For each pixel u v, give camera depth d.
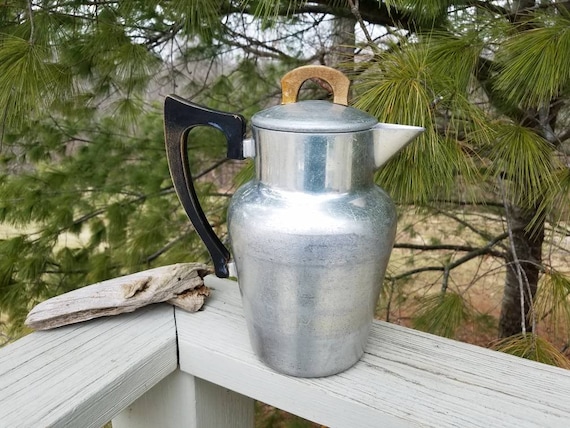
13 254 1.55
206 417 0.58
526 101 0.86
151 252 1.66
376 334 0.55
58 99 1.12
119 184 1.78
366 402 0.44
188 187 0.48
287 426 1.34
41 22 1.03
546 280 0.96
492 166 0.81
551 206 0.85
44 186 1.75
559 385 0.46
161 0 1.10
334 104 0.45
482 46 0.78
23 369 0.46
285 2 0.99
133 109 1.42
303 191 0.41
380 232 0.42
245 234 0.42
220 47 1.58
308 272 0.40
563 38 0.69
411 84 0.66
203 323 0.57
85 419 0.43
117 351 0.50
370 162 0.44
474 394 0.45
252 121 0.44
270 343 0.47
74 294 0.56
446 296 1.21
